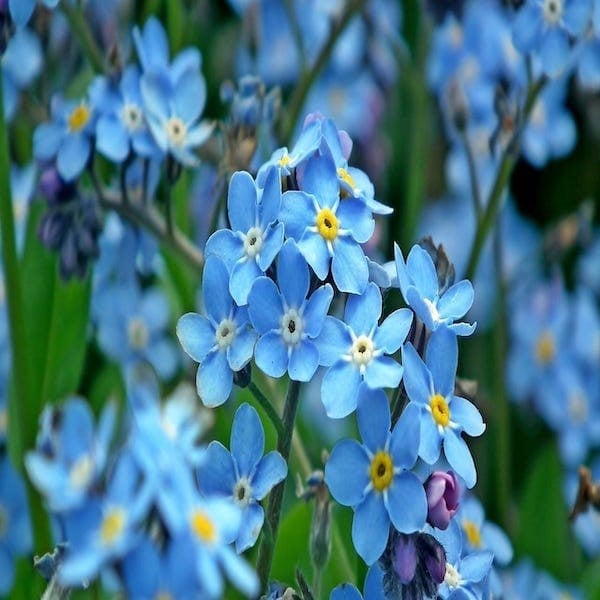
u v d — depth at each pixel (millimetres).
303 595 173
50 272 216
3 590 207
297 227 172
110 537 150
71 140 209
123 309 235
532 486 234
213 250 174
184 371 233
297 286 171
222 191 206
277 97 219
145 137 210
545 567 232
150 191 218
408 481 166
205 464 170
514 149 224
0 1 203
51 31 237
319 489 182
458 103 228
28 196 232
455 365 171
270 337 171
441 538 174
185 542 150
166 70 211
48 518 203
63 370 214
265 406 173
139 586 150
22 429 207
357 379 170
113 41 220
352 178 177
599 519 233
